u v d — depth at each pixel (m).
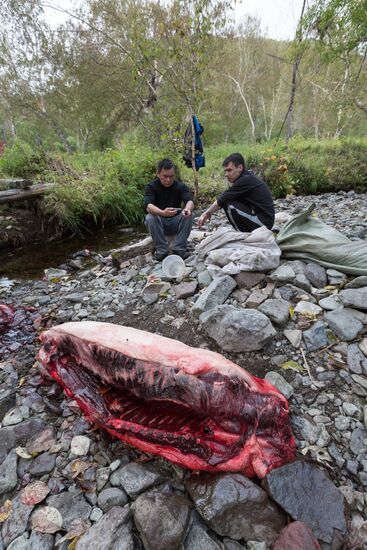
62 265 5.22
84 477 1.87
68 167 7.88
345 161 10.19
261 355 2.54
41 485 1.86
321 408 2.15
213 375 1.76
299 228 3.70
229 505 1.56
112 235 6.70
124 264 4.67
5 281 4.78
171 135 7.06
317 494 1.62
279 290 3.07
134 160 8.11
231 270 3.26
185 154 6.96
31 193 6.28
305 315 2.76
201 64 5.91
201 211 7.27
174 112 6.61
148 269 4.28
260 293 3.05
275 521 1.57
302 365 2.44
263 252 3.26
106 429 1.99
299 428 2.02
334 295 2.92
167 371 1.81
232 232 3.71
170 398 1.80
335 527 1.54
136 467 1.84
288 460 1.73
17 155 7.80
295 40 10.15
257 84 24.48
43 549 1.59
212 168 10.30
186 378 1.75
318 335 2.58
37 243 6.33
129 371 1.89
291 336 2.62
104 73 15.62
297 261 3.40
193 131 6.52
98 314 3.47
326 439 1.95
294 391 2.26
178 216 4.38
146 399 1.90
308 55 12.05
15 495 1.86
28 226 6.42
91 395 2.01
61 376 2.11
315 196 8.49
